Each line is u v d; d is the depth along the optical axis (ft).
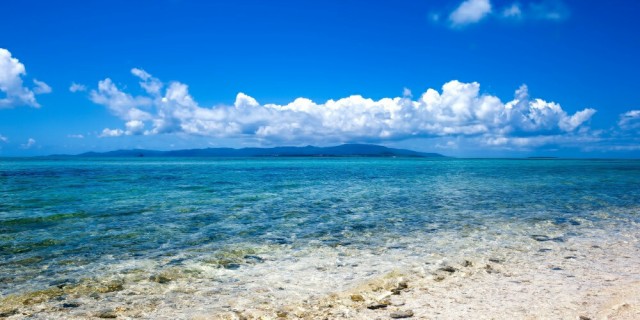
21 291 29.71
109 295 28.89
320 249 43.65
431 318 23.48
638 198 93.86
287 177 182.29
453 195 100.83
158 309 26.08
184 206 76.69
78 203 79.30
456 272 34.53
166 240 47.65
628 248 43.83
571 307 24.72
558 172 249.34
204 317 24.63
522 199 92.07
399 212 70.79
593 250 42.91
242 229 54.65
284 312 25.35
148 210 71.10
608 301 25.62
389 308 25.59
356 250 43.24
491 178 179.83
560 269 35.22
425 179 171.42
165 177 174.81
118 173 208.95
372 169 304.50
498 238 49.26
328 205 79.82
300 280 32.58
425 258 39.75
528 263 37.52
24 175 182.70
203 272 34.94
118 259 39.01
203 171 247.29
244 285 31.32
